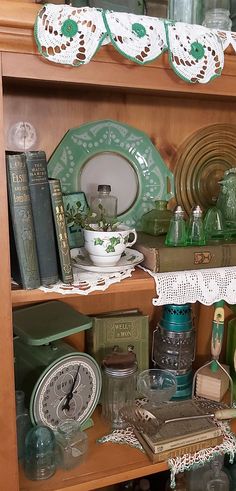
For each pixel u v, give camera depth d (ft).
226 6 2.70
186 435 2.84
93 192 3.18
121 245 2.59
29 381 2.89
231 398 3.35
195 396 3.38
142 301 3.58
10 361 2.27
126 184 3.27
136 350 3.39
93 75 2.17
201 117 3.44
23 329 2.86
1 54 2.00
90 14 2.03
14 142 2.97
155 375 3.34
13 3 1.92
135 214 3.33
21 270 2.25
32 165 2.21
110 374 3.03
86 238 2.60
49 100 2.99
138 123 3.27
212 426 2.93
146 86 2.27
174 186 3.43
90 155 3.14
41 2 2.20
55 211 2.29
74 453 2.78
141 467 2.75
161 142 3.37
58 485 2.62
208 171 3.50
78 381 2.94
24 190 2.18
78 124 3.10
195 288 2.64
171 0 2.61
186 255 2.68
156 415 3.03
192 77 2.24
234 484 3.56
